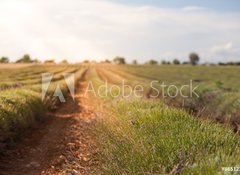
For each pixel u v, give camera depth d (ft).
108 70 354.95
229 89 106.52
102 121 41.19
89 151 35.55
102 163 27.81
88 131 43.39
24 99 54.44
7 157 35.45
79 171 30.04
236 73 335.26
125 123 33.73
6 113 42.55
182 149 22.88
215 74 312.50
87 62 586.86
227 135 24.93
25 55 542.16
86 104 90.63
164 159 22.94
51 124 55.67
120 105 47.88
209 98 75.97
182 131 26.76
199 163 19.99
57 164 33.40
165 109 35.53
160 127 29.43
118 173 24.11
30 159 35.32
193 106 66.33
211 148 23.38
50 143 42.22
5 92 58.54
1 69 289.12
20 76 187.42
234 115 55.16
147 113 34.19
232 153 21.07
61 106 83.20
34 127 51.72
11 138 40.29
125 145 27.68
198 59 647.56
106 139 32.86
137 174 22.52
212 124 29.35
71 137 45.42
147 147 25.31
